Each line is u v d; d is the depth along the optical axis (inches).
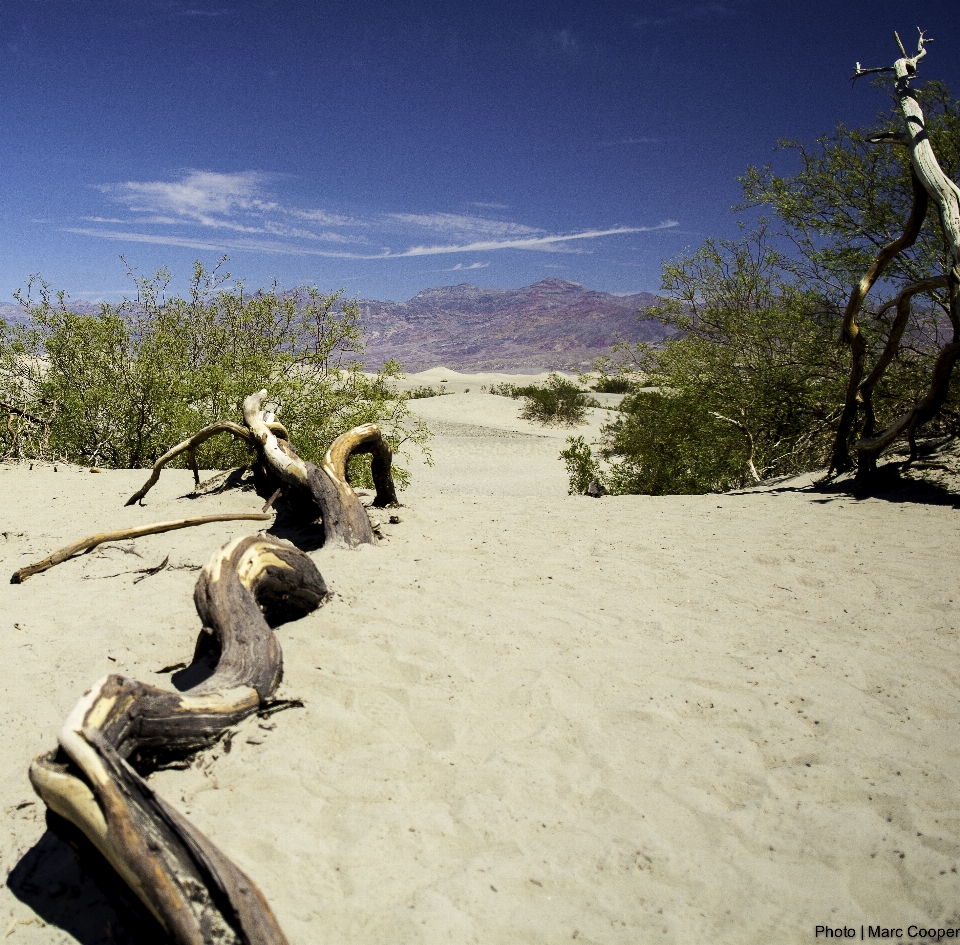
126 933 99.1
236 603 158.6
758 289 487.5
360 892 103.0
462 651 170.9
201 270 474.9
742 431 481.7
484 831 114.1
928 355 418.3
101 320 466.6
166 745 124.9
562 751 134.3
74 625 196.9
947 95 406.3
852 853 110.0
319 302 449.1
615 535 275.0
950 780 125.4
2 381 469.4
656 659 169.8
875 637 181.8
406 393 444.1
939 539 263.6
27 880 110.4
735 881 105.3
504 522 295.9
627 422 556.4
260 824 114.8
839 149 434.6
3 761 137.6
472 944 94.6
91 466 427.8
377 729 139.6
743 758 132.1
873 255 421.7
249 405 322.0
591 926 97.8
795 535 273.7
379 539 264.4
